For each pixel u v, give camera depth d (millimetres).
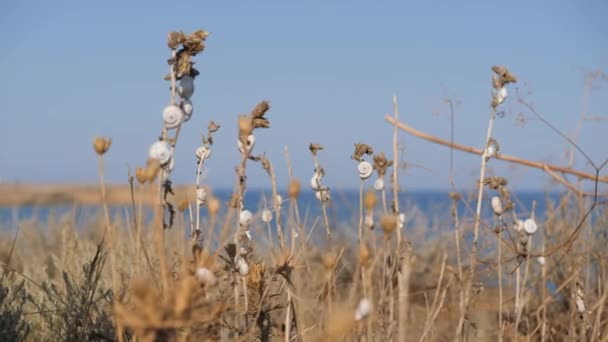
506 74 2646
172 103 1738
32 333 3535
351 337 2133
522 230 2994
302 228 2611
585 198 3957
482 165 2688
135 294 1309
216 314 1593
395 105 2398
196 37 1745
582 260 3391
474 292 2971
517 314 2949
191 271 1698
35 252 6375
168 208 1708
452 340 3104
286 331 2195
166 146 1685
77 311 2977
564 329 3723
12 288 3684
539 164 3469
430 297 4246
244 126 1826
